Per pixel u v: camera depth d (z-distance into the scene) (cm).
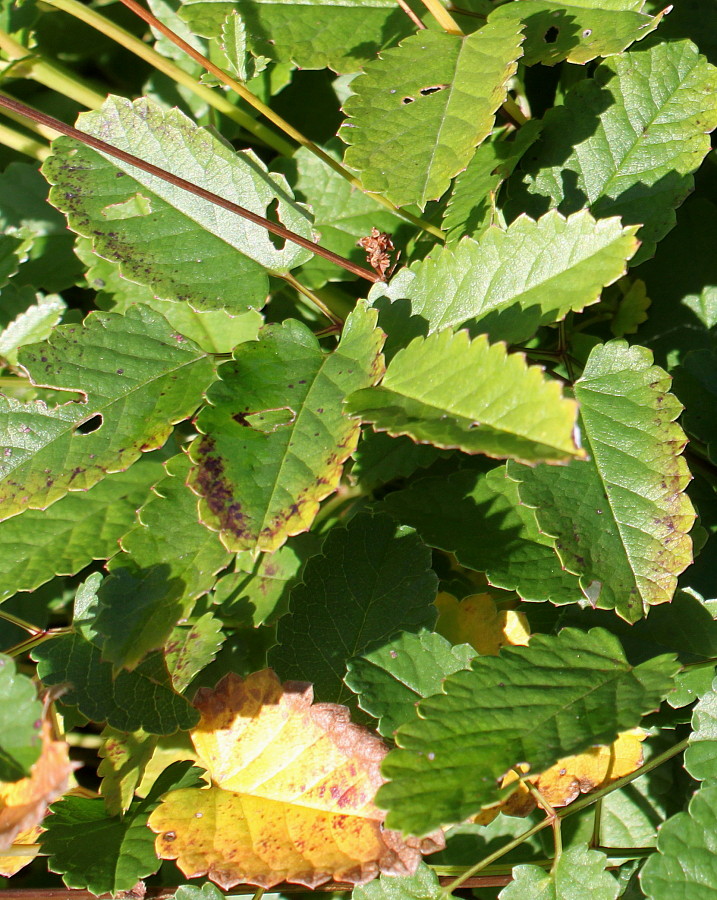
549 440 32
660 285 42
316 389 35
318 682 38
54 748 34
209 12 41
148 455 41
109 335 37
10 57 43
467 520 39
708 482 40
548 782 37
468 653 37
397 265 41
